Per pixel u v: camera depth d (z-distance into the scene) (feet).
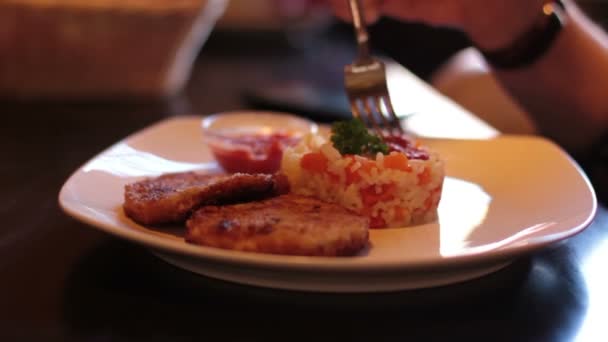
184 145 1.94
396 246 1.53
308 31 4.59
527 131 2.31
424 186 1.62
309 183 1.65
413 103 2.72
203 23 2.66
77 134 2.24
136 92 2.66
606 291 1.40
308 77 3.44
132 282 1.40
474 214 1.66
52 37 2.46
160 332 1.29
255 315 1.33
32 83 2.56
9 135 2.20
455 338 1.29
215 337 1.28
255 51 4.33
